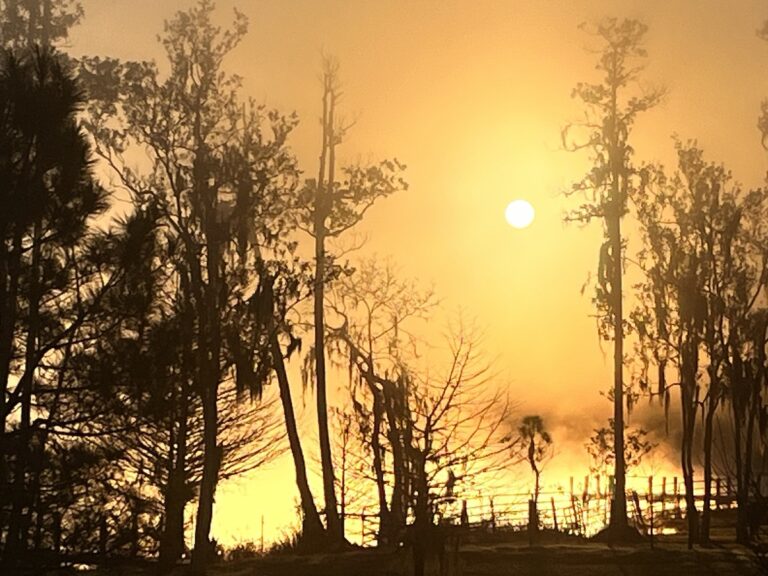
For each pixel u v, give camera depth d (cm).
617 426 4606
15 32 3962
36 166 2134
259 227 3750
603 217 4772
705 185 4334
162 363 2145
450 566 2884
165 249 2567
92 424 2191
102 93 3791
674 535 4497
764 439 3859
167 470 3319
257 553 4500
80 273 2138
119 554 2047
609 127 4800
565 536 4403
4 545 1952
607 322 4694
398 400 2839
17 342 2162
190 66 3894
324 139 4947
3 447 1998
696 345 4219
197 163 3622
